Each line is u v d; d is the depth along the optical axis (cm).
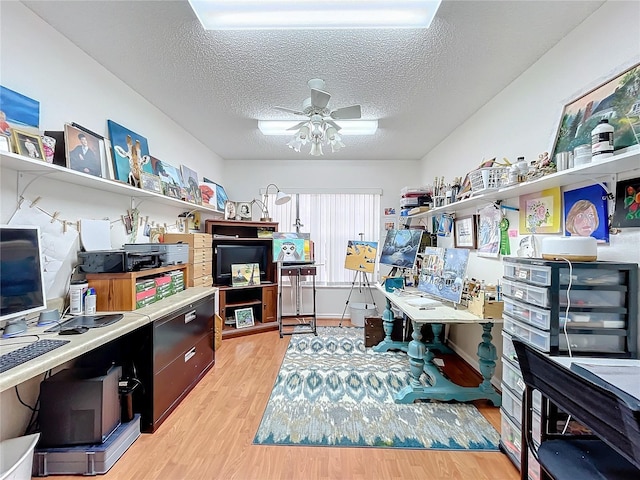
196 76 241
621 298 150
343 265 496
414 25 176
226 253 423
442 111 301
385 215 490
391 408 234
